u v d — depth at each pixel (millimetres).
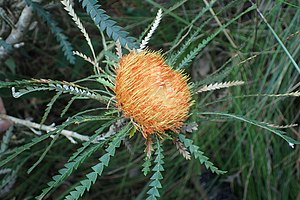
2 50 881
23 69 1184
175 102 557
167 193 1145
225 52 1077
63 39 825
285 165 1044
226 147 1114
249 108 1013
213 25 1039
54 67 1174
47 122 1146
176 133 580
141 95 552
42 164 1104
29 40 1127
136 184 1200
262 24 987
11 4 880
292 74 987
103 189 1189
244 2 987
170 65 611
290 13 993
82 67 1123
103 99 575
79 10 996
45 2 836
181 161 1136
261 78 1021
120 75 567
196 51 619
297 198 1018
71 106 1158
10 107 1127
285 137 561
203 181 1135
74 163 517
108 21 620
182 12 1062
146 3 1104
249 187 1083
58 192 1120
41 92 1017
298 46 927
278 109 999
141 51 597
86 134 1088
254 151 1045
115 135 556
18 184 1082
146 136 562
